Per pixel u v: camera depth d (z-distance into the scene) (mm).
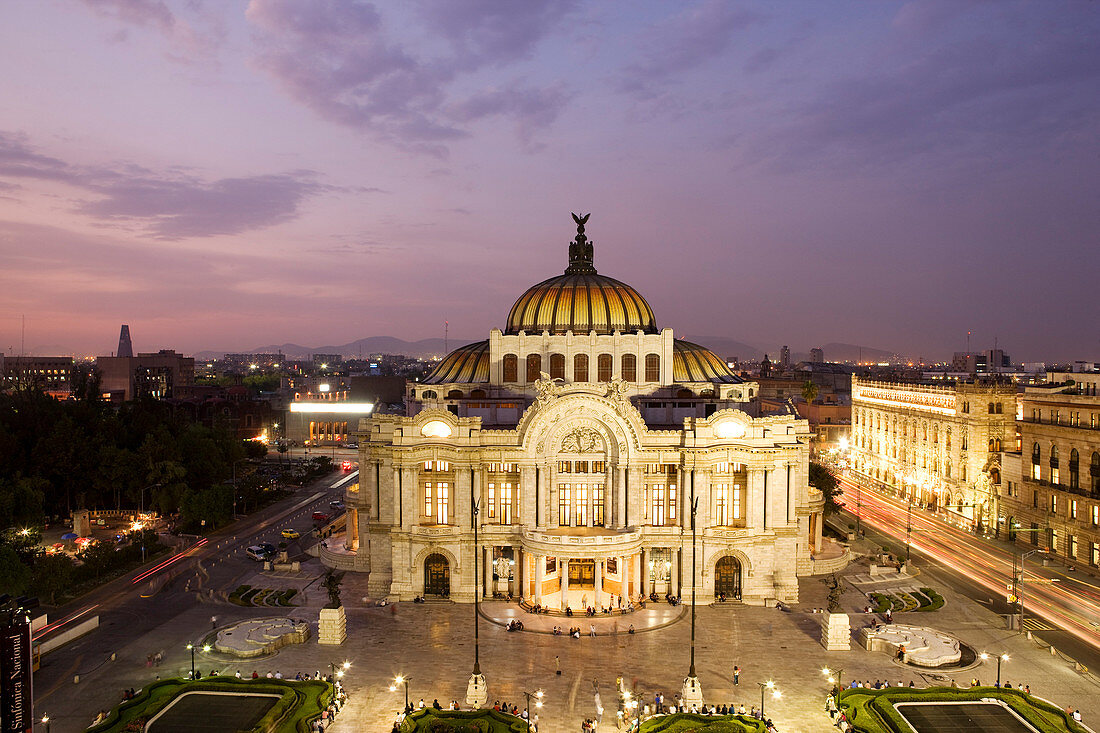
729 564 101188
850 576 111500
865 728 63094
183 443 153750
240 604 98188
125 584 107125
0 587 90562
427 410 100875
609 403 98750
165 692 69688
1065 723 64625
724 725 64000
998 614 95062
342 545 123000
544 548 94875
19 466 137250
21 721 51500
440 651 82875
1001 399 145000
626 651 83062
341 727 65625
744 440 100875
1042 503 124438
